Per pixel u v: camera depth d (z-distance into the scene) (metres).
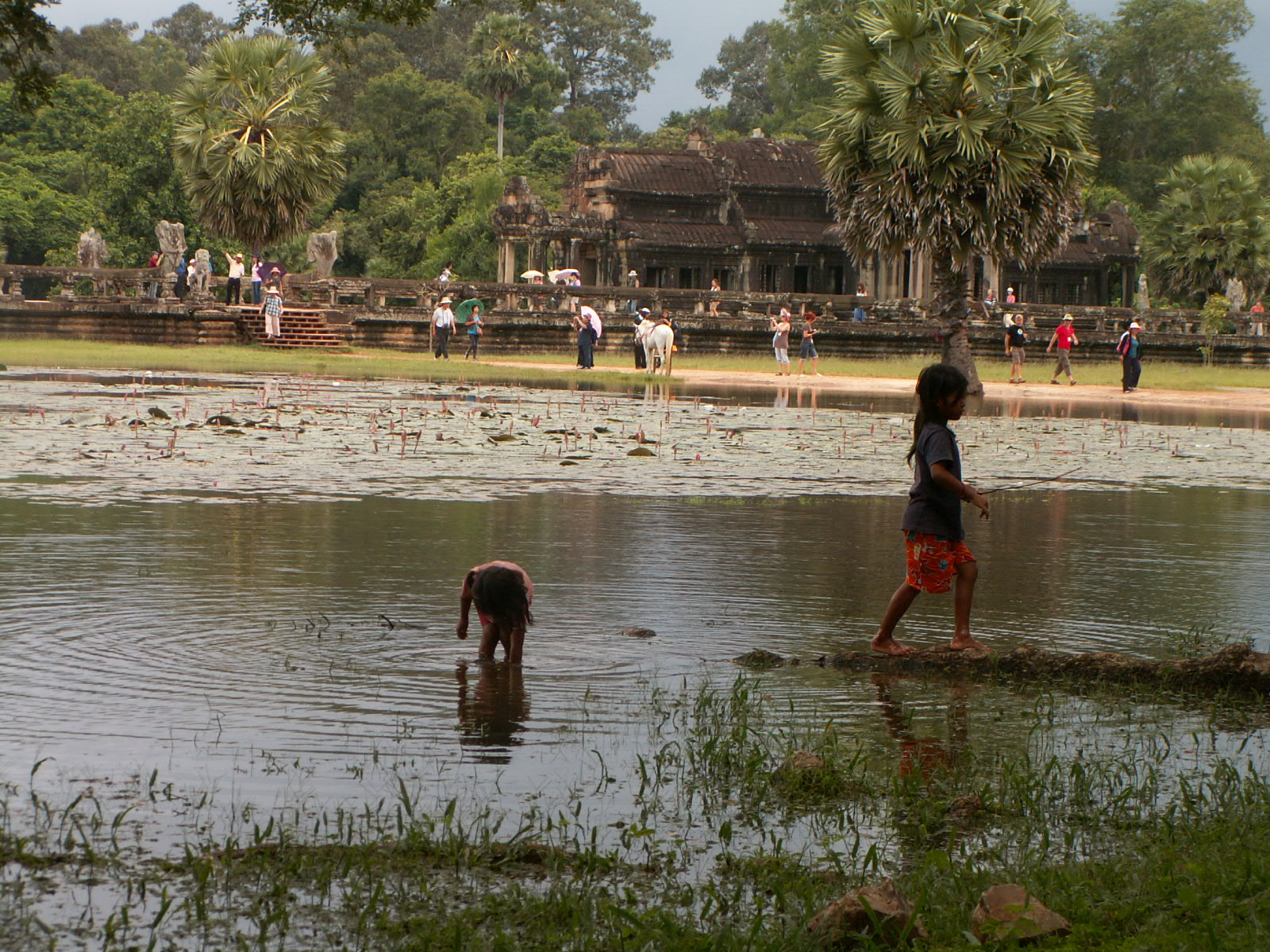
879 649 9.41
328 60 79.69
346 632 9.60
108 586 10.98
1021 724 7.92
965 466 23.25
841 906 4.92
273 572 11.79
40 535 13.41
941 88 43.22
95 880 5.38
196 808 6.16
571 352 69.75
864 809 6.42
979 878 5.40
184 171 66.69
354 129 138.75
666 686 8.48
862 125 44.22
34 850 5.63
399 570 12.00
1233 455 26.98
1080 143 43.94
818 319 71.19
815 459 23.62
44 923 5.00
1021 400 45.97
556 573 12.17
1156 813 6.36
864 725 7.82
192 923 5.02
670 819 6.23
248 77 65.38
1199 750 7.48
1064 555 13.92
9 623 9.60
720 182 94.88
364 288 67.38
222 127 65.88
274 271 66.62
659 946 4.81
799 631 10.13
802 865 5.71
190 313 62.62
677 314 69.62
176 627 9.61
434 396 37.47
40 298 108.88
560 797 6.43
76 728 7.25
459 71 163.00
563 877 5.51
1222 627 10.54
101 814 6.05
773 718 7.89
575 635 9.78
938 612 10.94
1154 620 10.76
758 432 28.84
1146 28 129.75
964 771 6.97
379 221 121.75
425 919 5.05
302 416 28.92
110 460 20.16
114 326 62.53
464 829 5.96
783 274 95.56
